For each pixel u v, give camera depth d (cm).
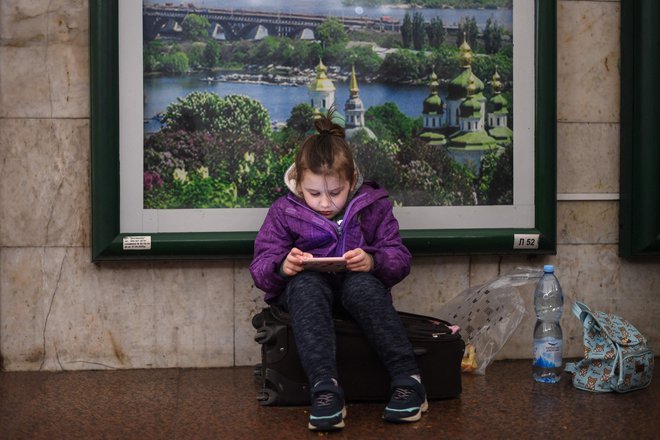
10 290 420
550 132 439
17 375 417
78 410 360
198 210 424
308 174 370
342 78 433
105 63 408
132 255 416
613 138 454
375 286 360
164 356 429
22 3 414
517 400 374
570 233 453
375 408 363
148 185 420
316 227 378
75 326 424
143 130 419
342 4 431
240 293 431
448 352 371
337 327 360
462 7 439
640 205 443
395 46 436
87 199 421
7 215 418
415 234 430
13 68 414
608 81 452
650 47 438
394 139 438
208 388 395
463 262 445
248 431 331
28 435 326
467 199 443
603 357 385
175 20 420
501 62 442
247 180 428
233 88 426
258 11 426
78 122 419
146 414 354
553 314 412
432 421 343
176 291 428
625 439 320
